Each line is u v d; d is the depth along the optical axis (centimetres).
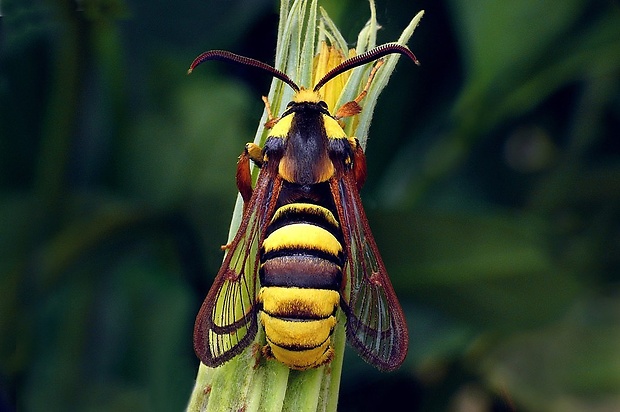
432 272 21
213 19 22
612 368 23
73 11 21
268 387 18
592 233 24
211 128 22
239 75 23
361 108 19
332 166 19
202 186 22
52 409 22
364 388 23
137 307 22
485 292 21
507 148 24
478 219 21
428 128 23
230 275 19
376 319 19
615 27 22
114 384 22
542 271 21
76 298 22
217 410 19
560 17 22
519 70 23
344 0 21
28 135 22
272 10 22
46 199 22
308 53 19
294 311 19
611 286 24
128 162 22
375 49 19
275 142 19
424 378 23
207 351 19
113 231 22
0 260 22
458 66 23
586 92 24
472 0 22
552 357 24
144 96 22
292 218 19
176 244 22
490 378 23
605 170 24
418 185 23
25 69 22
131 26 22
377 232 21
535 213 24
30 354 22
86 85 22
